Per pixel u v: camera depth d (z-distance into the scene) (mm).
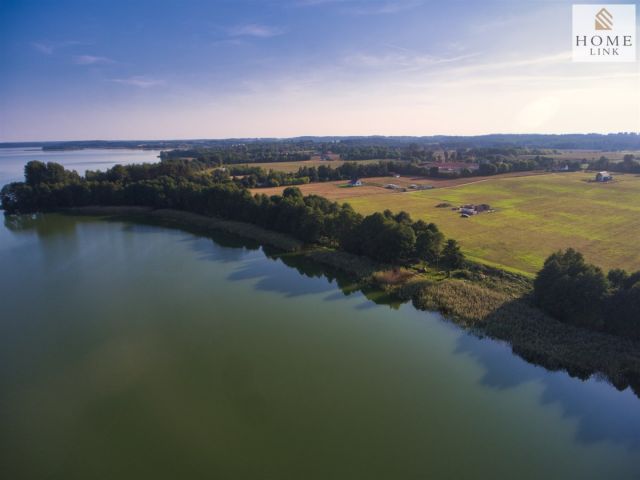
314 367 41594
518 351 42531
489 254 68688
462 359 42156
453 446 31188
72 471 29734
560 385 37812
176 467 29844
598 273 45125
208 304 56406
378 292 59125
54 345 46562
